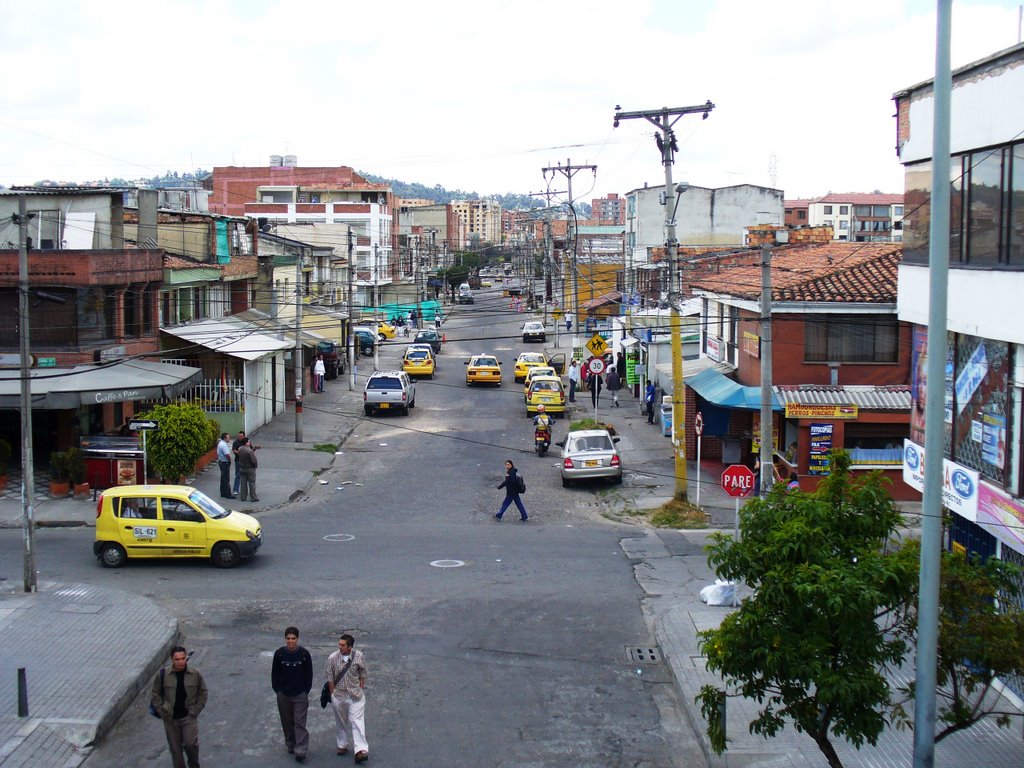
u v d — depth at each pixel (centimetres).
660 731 1277
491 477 2902
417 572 1938
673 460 3094
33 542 1750
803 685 905
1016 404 1347
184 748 1122
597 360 3691
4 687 1328
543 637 1606
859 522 946
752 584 955
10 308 2612
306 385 4531
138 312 2955
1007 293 1330
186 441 2458
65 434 2670
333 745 1223
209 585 1838
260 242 5156
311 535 2217
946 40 880
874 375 2642
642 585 1883
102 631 1548
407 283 9488
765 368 2072
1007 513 1336
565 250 7125
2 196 2950
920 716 899
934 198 892
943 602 930
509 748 1220
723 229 6706
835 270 2778
